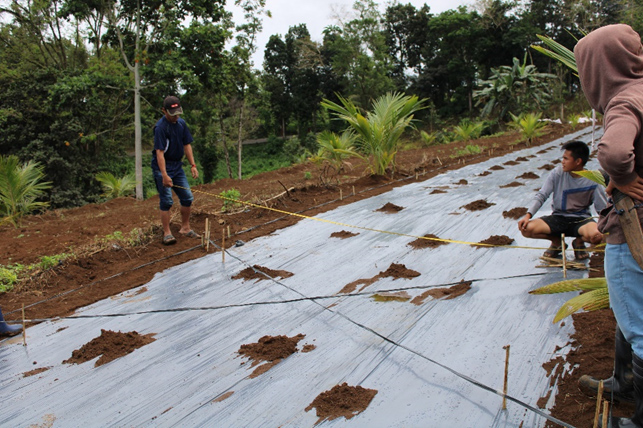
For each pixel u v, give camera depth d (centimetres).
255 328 315
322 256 452
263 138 5172
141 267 475
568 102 3675
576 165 336
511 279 346
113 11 1736
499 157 1120
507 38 4259
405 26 5269
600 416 197
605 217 189
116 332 329
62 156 1784
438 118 4288
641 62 176
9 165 815
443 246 442
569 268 351
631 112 166
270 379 253
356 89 4106
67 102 1712
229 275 427
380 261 421
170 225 616
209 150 2623
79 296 418
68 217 949
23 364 304
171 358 288
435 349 264
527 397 216
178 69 1591
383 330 292
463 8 4488
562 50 273
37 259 560
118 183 1272
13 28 2122
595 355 238
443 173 902
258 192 885
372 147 855
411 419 210
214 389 250
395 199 680
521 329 275
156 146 505
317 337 293
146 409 240
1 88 1766
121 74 2030
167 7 1686
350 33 4128
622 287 180
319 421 215
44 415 245
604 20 3941
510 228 481
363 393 231
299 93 4775
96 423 233
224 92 2262
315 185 807
